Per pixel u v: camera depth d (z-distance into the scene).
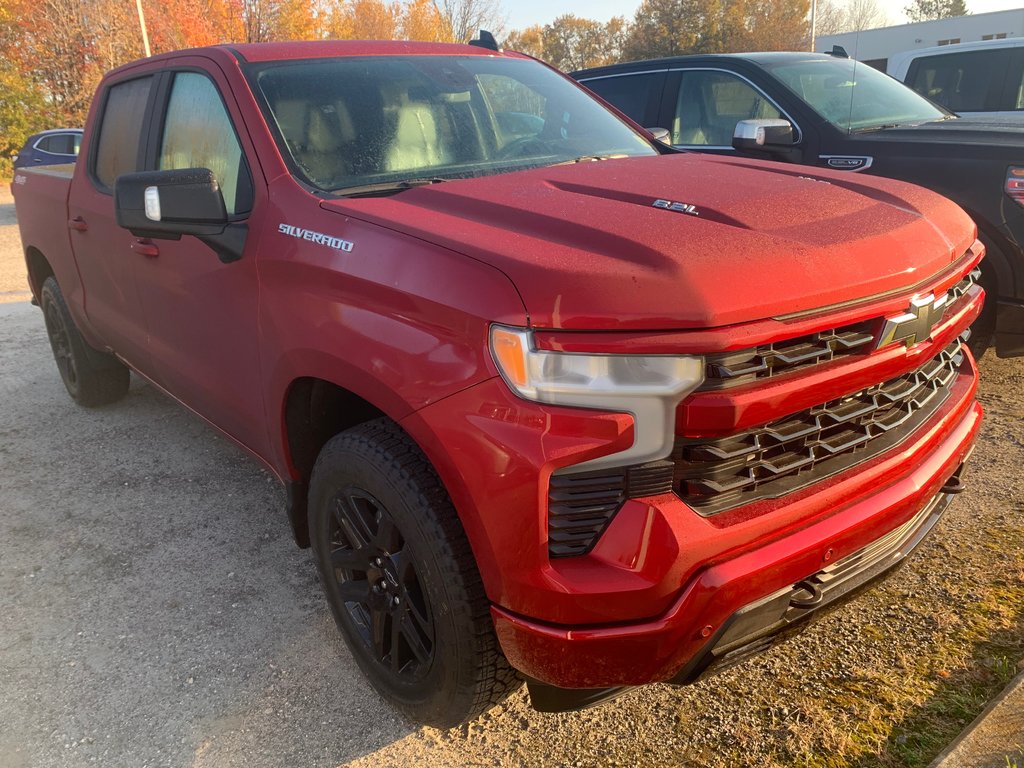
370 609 2.32
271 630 2.83
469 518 1.82
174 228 2.58
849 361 1.89
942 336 2.18
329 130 2.73
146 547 3.40
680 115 5.78
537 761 2.22
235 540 3.43
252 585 3.10
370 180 2.63
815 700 2.35
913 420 2.20
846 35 20.86
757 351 1.72
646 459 1.70
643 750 2.23
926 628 2.62
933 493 2.21
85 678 2.61
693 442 1.72
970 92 7.55
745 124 4.59
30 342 6.64
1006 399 4.43
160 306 3.22
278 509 3.69
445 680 2.04
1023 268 4.07
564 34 80.12
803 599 1.93
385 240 2.07
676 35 58.22
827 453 1.94
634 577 1.69
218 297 2.74
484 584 1.86
